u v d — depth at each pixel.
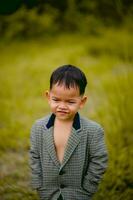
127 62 5.02
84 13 11.09
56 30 12.09
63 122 2.31
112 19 9.78
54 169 2.33
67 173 2.32
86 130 2.30
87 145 2.31
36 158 2.39
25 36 11.99
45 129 2.33
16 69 8.52
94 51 9.88
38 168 2.39
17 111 5.93
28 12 11.57
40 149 2.36
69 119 2.30
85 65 8.61
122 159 3.68
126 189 3.32
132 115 4.29
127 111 4.30
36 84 7.35
